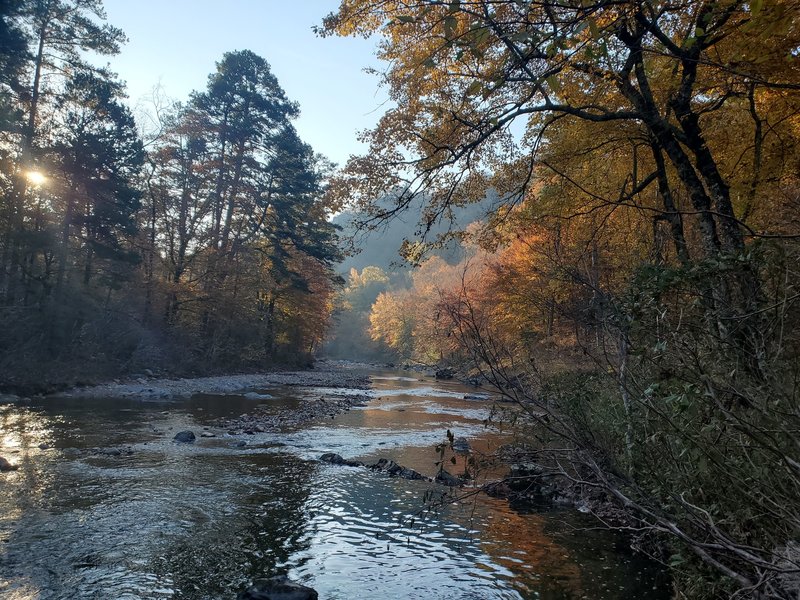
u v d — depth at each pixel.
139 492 9.21
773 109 8.56
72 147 26.02
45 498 8.54
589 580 6.57
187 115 38.94
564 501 9.92
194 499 9.05
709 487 4.19
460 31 5.79
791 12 4.81
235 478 10.59
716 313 3.81
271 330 49.47
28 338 25.16
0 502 8.18
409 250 8.62
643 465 5.10
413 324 71.56
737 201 8.89
